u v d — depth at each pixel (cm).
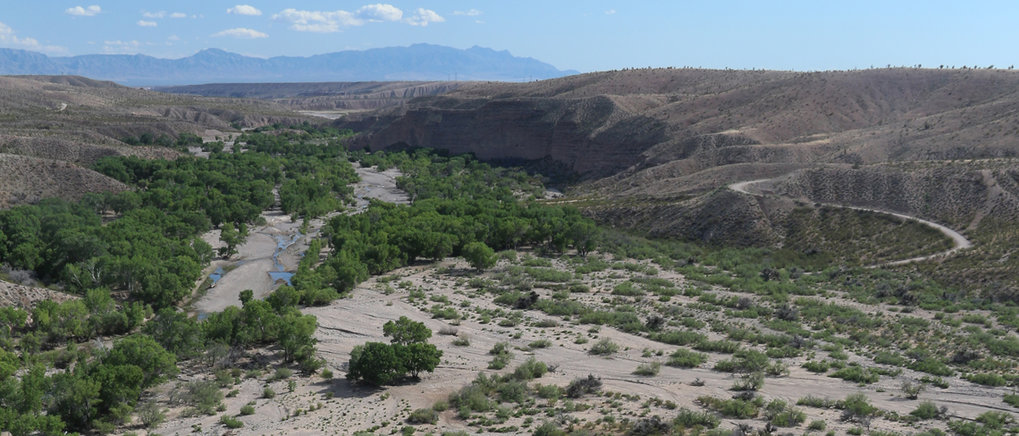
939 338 7131
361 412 5509
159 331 6975
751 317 8219
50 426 4900
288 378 6494
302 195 16662
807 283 10019
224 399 5966
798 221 12519
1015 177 11669
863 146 16338
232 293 9931
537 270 10838
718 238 12794
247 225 14838
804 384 5884
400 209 14800
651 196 15662
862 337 7300
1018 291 8594
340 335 7838
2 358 6169
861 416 4931
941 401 5362
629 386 5938
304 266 10144
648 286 9856
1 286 8031
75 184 15575
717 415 5134
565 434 4762
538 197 18825
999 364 6234
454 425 5122
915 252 10662
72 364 6781
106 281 9175
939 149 15088
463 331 7850
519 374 6169
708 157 17612
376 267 10906
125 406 5372
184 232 12812
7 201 13925
